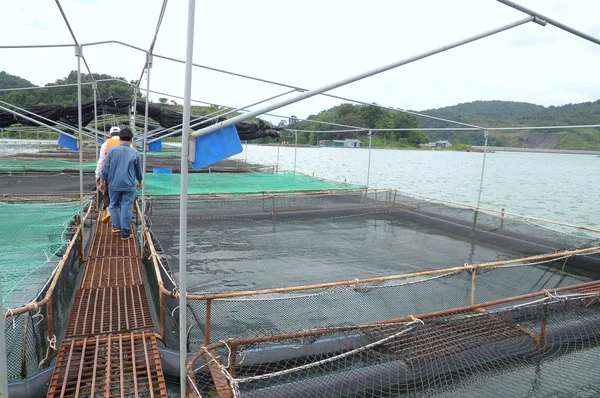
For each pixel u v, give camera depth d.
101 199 9.49
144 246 6.41
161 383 3.40
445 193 23.89
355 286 4.20
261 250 8.57
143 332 4.18
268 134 11.80
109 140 7.86
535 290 6.56
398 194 14.59
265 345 3.85
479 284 6.59
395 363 3.81
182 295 2.79
